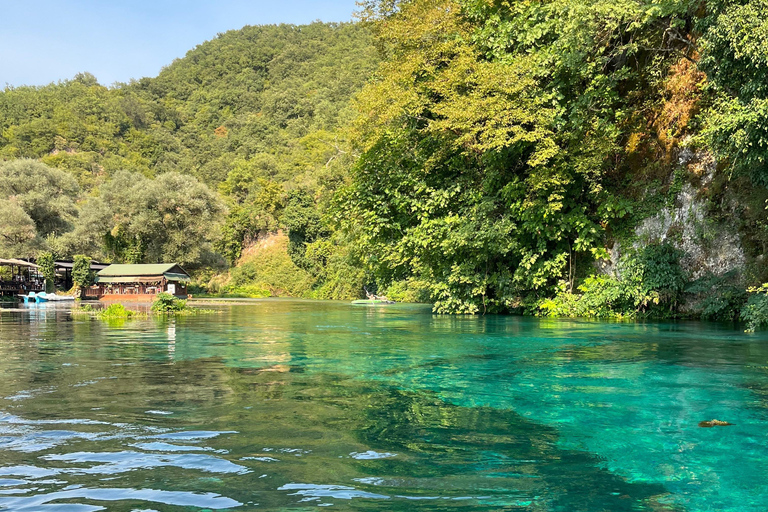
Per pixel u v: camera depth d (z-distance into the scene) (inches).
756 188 542.9
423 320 662.5
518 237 721.0
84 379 260.5
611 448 153.6
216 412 194.5
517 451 150.8
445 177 790.5
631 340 413.4
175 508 111.3
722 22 427.2
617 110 692.7
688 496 119.6
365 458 144.4
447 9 781.9
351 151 1936.5
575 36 589.6
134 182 2453.2
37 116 5693.9
